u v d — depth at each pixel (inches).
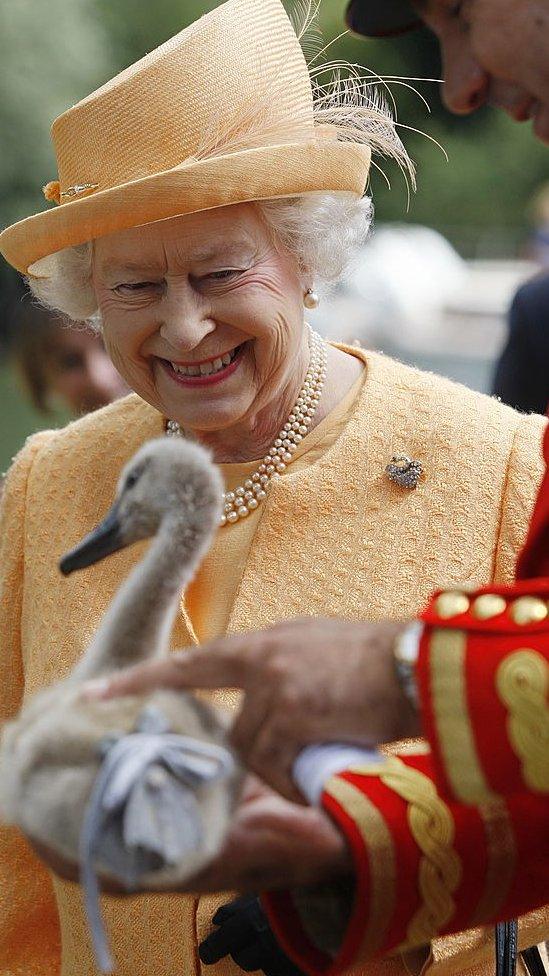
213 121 93.1
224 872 63.1
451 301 605.9
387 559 95.0
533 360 179.2
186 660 61.6
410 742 91.6
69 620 102.9
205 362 95.5
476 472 96.7
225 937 86.2
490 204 1002.1
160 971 92.5
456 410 100.4
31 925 106.6
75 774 54.6
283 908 70.0
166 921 92.0
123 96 93.7
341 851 66.2
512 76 65.5
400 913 67.1
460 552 94.3
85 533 105.8
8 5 567.5
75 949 98.4
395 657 61.7
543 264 348.2
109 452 109.0
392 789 68.6
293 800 63.5
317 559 96.0
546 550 68.1
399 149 103.4
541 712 57.6
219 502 68.8
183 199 89.6
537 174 1002.7
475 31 65.1
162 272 92.6
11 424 305.0
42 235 95.7
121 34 652.7
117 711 57.1
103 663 65.2
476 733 59.1
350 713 61.9
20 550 109.7
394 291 571.2
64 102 576.1
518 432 99.1
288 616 94.7
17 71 564.1
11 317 204.8
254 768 62.7
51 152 568.7
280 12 99.1
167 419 108.3
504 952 83.4
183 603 97.8
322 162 94.1
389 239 641.0
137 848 53.1
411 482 96.8
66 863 57.6
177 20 657.6
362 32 80.5
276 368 97.0
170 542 66.9
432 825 67.6
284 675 61.8
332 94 101.4
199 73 93.5
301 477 98.5
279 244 96.0
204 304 93.0
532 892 70.5
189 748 54.4
